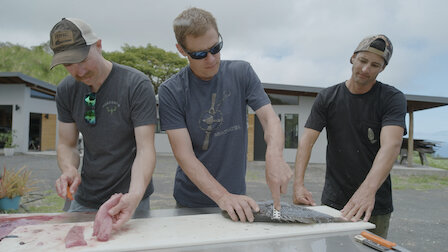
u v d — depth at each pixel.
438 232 4.27
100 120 1.55
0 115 12.97
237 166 1.76
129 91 1.50
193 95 1.68
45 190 5.99
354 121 1.93
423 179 8.98
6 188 4.29
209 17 1.40
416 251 3.58
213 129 1.69
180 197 1.87
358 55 1.76
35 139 14.50
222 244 1.14
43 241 1.12
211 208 1.66
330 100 2.00
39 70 26.88
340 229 1.31
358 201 1.55
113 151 1.60
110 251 1.06
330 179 2.12
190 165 1.55
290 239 1.19
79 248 1.06
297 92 11.85
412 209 5.54
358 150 1.96
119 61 25.12
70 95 1.59
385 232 1.98
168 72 25.42
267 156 1.42
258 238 1.19
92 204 1.71
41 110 13.88
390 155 1.67
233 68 1.75
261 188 7.02
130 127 1.58
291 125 11.96
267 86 11.10
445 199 6.41
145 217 1.46
